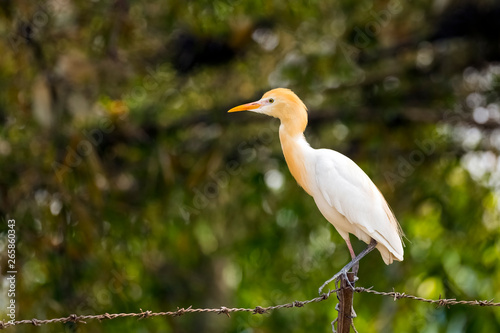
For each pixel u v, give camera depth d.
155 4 12.52
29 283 12.12
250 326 14.78
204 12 12.27
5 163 12.55
